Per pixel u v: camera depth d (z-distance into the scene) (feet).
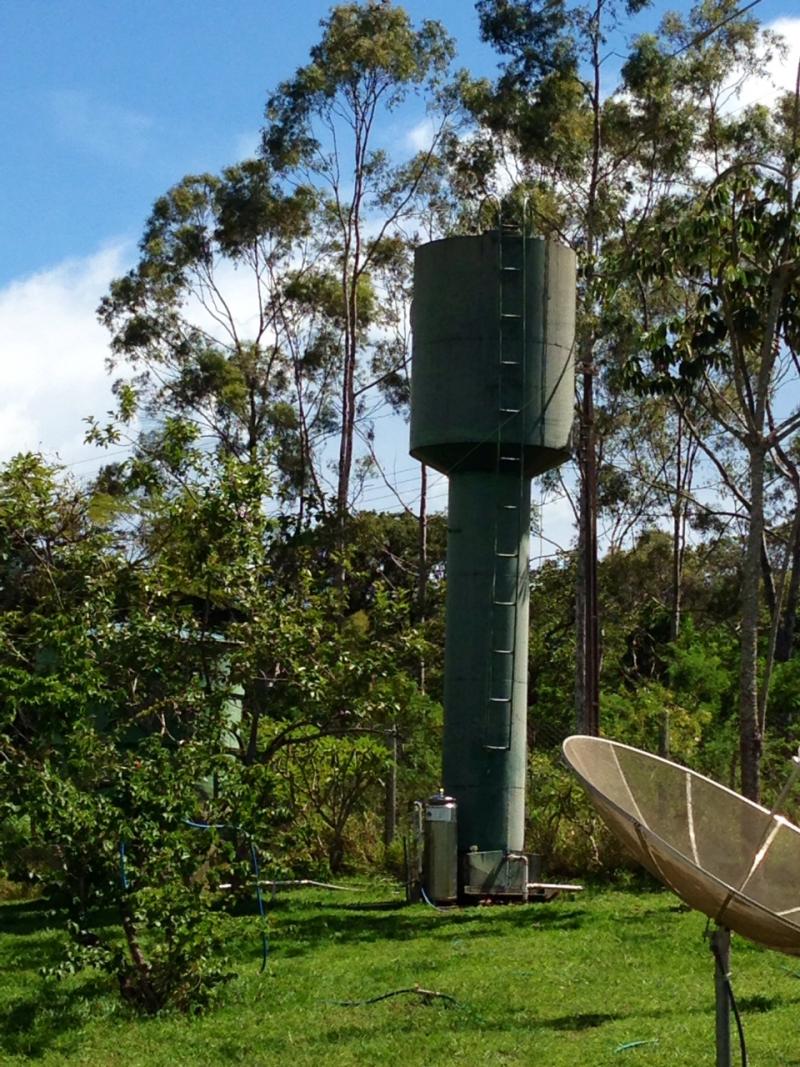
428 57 122.52
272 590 55.62
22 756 38.96
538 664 120.06
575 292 62.59
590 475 90.48
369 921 53.06
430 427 60.34
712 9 101.81
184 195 137.08
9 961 44.19
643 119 100.42
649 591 144.77
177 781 36.81
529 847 66.90
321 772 65.98
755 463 60.59
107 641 49.29
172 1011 36.40
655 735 75.51
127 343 137.49
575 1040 33.24
